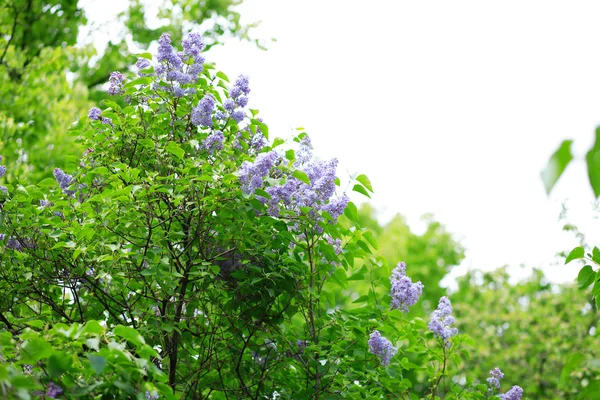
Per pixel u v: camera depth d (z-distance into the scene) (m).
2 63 12.48
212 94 5.36
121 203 4.83
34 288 5.30
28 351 3.15
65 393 3.35
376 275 5.64
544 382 14.23
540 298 15.23
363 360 5.30
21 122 11.66
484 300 17.22
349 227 5.70
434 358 5.76
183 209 4.98
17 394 2.73
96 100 14.57
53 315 5.53
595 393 2.36
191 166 4.81
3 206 5.23
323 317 5.58
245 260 5.02
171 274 4.71
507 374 14.73
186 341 5.43
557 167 1.41
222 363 5.31
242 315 5.26
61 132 11.30
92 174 5.40
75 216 5.45
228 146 5.27
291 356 5.46
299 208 5.05
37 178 10.96
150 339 5.13
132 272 5.06
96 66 15.16
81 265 4.98
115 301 5.14
